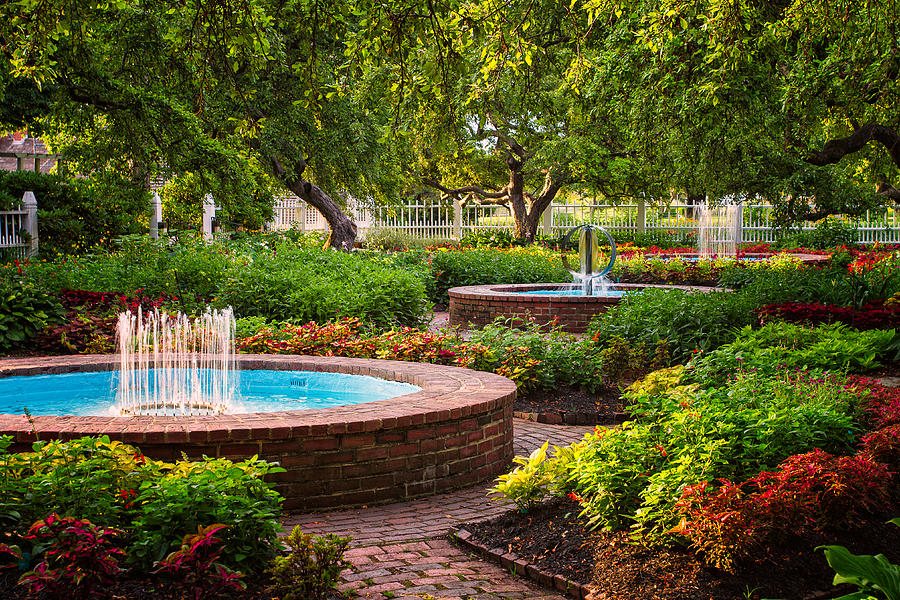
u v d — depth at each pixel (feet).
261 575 11.18
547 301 42.75
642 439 14.69
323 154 67.62
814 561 12.44
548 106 73.97
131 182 51.65
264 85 56.95
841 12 28.27
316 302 37.60
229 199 49.29
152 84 45.06
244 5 19.44
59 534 10.05
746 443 14.23
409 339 29.14
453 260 60.49
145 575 10.64
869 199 86.99
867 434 16.65
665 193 94.84
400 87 20.45
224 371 25.95
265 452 15.79
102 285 39.58
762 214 99.71
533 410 25.38
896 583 10.31
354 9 19.45
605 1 23.97
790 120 37.76
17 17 19.65
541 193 97.35
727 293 36.99
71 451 12.23
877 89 33.40
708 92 31.76
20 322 32.45
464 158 102.58
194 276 42.04
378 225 99.60
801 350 27.09
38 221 56.39
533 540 13.84
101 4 21.03
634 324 33.14
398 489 17.01
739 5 26.37
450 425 17.83
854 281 37.22
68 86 43.29
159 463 12.46
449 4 18.49
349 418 16.60
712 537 11.82
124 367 26.25
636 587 11.71
